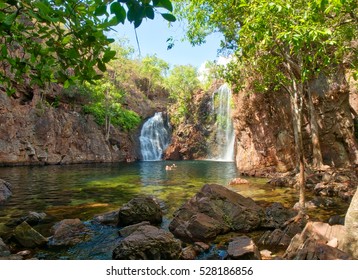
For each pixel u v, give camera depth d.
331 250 5.24
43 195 14.18
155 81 60.12
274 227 8.80
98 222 9.27
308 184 15.55
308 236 6.18
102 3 2.88
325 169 17.62
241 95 23.88
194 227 7.89
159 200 12.65
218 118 44.62
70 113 36.16
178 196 13.83
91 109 38.91
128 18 2.62
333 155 20.16
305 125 20.56
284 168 21.45
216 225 8.22
